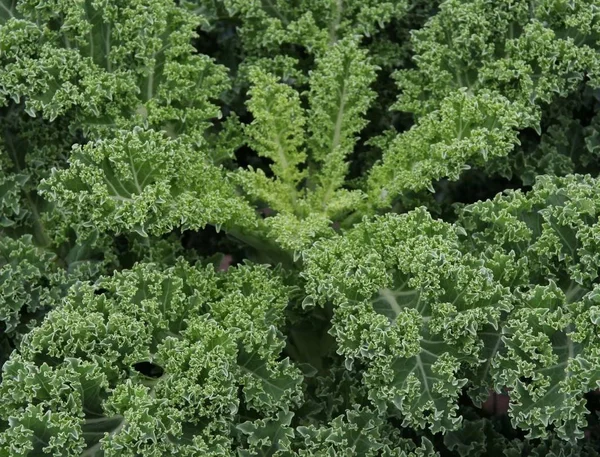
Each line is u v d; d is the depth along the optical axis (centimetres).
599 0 72
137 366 70
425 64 75
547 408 57
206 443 59
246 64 81
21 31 70
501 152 68
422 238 62
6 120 77
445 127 70
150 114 72
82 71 71
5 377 58
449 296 60
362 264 62
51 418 56
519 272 62
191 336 61
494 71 73
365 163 82
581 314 59
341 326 61
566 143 78
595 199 62
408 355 59
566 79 72
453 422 59
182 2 82
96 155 64
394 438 67
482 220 65
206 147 75
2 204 72
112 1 73
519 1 73
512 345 59
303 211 73
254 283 67
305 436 62
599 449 74
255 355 62
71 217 69
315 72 76
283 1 81
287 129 75
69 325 60
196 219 66
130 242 75
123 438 56
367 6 80
